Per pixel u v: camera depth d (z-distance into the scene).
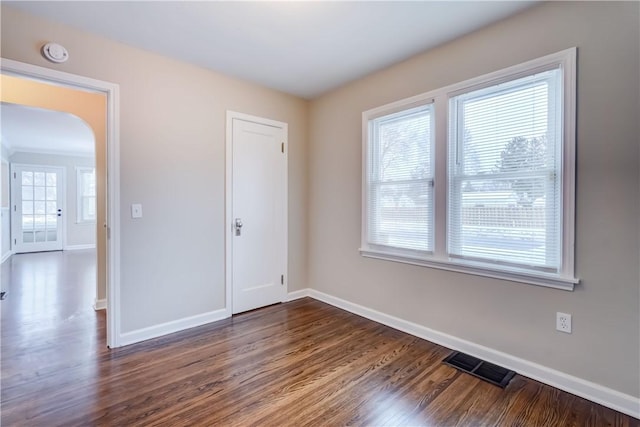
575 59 1.83
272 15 2.09
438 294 2.54
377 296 3.02
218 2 1.95
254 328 2.85
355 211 3.22
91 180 7.91
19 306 3.45
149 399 1.81
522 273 2.04
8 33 1.99
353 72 2.98
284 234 3.58
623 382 1.71
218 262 3.05
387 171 2.92
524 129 2.06
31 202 7.12
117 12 2.05
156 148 2.63
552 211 1.96
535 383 1.98
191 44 2.47
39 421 1.62
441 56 2.48
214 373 2.10
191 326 2.87
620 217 1.71
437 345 2.51
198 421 1.64
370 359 2.29
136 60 2.52
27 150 7.02
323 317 3.13
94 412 1.70
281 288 3.58
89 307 3.42
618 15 1.70
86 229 7.83
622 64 1.69
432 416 1.68
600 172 1.76
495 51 2.17
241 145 3.19
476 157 2.30
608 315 1.75
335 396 1.85
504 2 1.95
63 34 2.19
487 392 1.89
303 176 3.76
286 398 1.83
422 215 2.65
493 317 2.22
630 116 1.67
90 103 3.42
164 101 2.67
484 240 2.27
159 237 2.67
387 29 2.25
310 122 3.75
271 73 3.00
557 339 1.93
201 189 2.91
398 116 2.82
